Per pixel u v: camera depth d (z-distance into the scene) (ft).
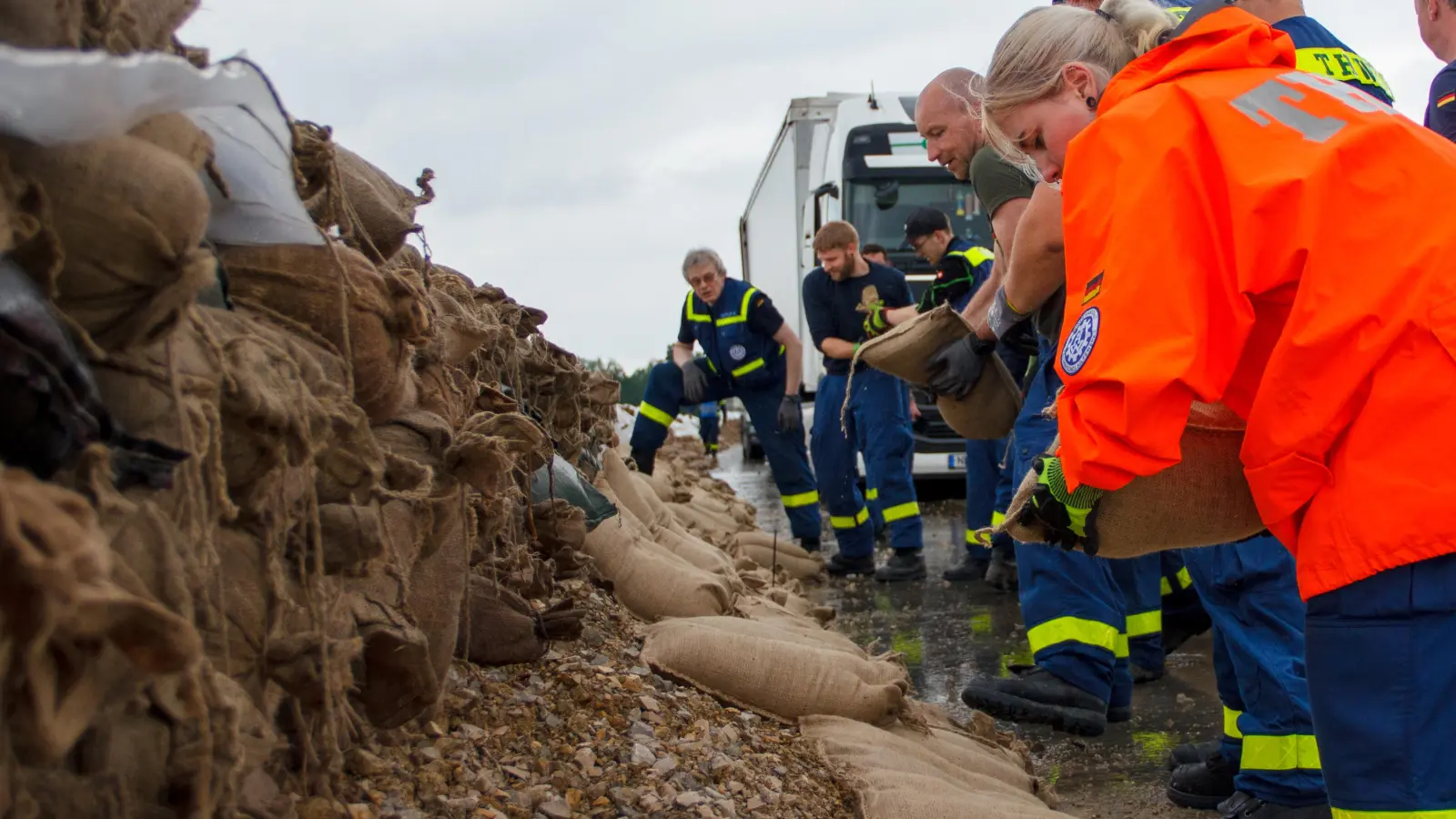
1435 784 5.81
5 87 3.60
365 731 7.01
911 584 24.89
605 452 17.03
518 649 9.43
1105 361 5.98
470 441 7.15
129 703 4.18
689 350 28.35
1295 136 6.07
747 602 15.17
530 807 7.40
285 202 5.83
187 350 4.71
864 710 10.99
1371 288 5.75
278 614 5.26
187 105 4.31
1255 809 10.59
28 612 3.08
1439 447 5.65
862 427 25.27
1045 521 7.14
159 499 4.37
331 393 5.86
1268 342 6.24
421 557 7.18
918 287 38.96
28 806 3.65
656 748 8.84
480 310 11.23
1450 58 13.39
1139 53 7.73
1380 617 5.89
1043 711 13.70
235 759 4.45
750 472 57.47
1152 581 16.71
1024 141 8.05
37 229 3.87
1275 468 6.09
